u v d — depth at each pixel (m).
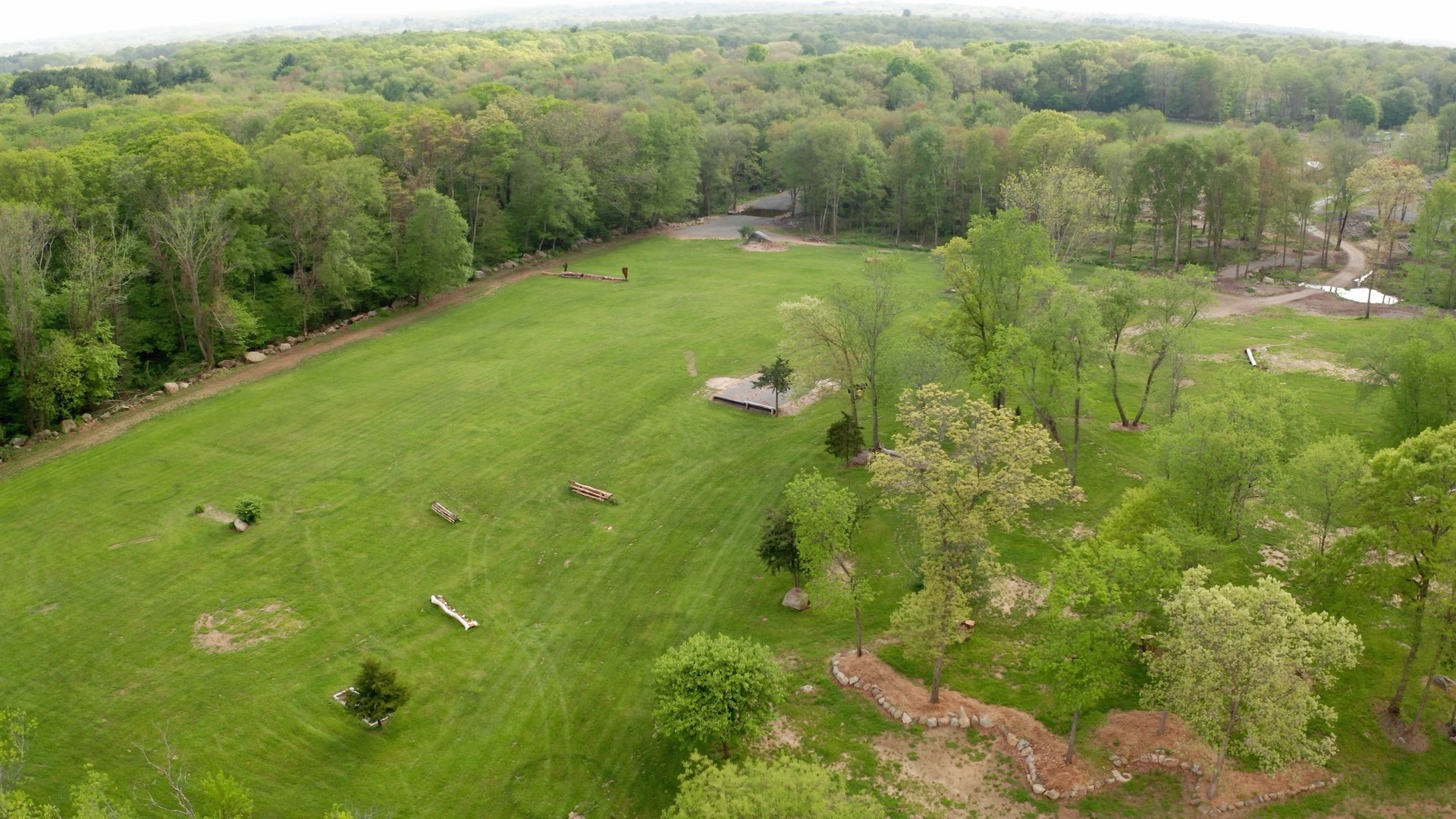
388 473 63.00
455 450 66.06
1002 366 56.28
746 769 29.81
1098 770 35.53
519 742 39.28
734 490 59.31
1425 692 35.81
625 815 35.44
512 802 36.28
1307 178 120.38
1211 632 30.64
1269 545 49.62
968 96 186.62
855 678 41.50
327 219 89.69
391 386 77.81
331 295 94.12
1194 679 31.45
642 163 129.50
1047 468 59.75
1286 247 117.81
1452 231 90.88
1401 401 53.53
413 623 47.53
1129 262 114.62
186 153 86.12
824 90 186.00
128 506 59.72
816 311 61.81
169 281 83.50
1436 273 90.50
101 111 133.25
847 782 35.84
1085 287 63.66
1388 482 36.28
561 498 59.44
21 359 69.88
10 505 60.22
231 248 84.94
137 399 77.31
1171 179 107.38
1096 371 73.00
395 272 98.56
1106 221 121.94
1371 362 58.53
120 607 49.28
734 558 52.00
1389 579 35.97
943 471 37.50
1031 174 106.56
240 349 85.88
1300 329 85.81
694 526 55.44
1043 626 44.53
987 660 42.56
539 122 120.31
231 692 42.75
